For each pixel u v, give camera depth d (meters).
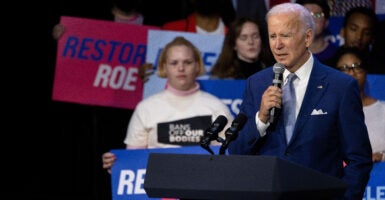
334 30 14.54
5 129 17.77
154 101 12.66
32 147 17.31
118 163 12.23
